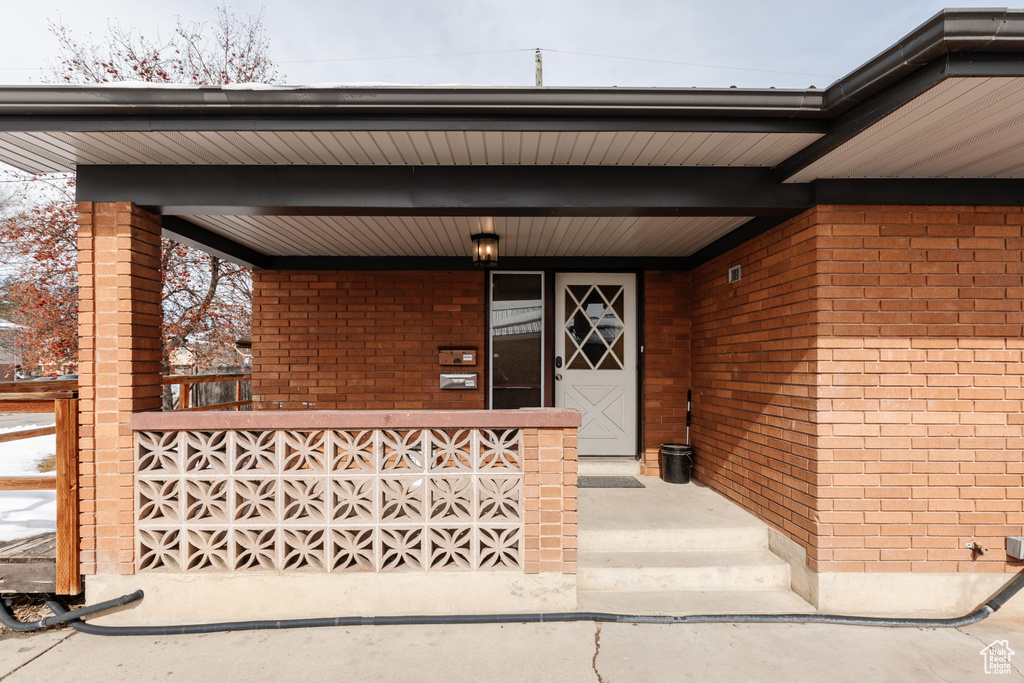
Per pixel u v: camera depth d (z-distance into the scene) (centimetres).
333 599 316
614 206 323
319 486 334
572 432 320
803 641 294
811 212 335
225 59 970
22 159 314
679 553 381
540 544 320
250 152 300
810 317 337
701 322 530
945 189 325
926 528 326
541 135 277
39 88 253
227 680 256
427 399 566
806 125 269
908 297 330
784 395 370
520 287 577
